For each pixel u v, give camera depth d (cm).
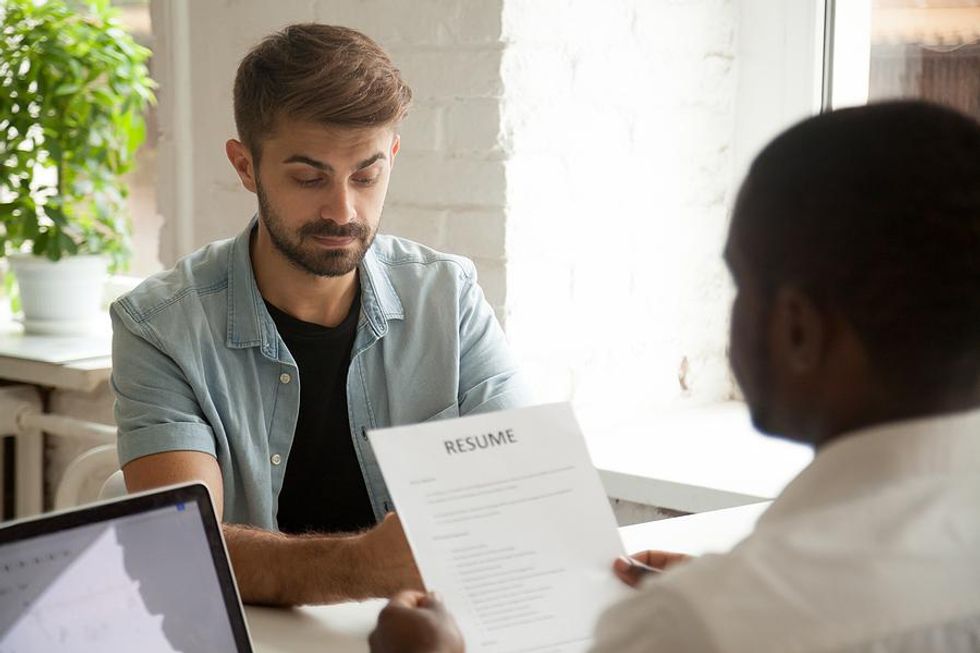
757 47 242
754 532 78
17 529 100
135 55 270
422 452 121
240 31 244
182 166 258
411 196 221
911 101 78
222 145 250
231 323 171
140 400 165
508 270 211
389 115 162
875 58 232
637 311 234
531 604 116
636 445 220
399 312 180
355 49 161
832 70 236
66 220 271
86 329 283
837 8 234
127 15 293
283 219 164
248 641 108
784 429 81
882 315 73
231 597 108
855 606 71
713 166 244
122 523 104
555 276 219
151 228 297
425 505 118
